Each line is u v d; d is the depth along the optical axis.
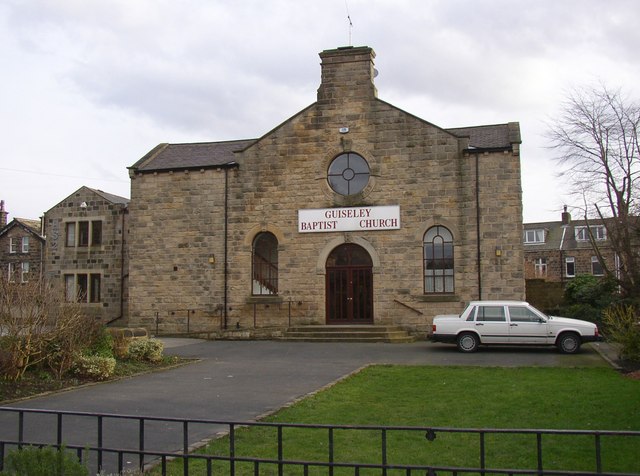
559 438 9.59
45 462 5.83
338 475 7.95
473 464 8.34
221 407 11.91
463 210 24.98
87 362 15.30
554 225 56.34
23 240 45.56
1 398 12.81
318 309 26.05
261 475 7.89
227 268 27.11
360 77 26.39
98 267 33.47
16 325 14.38
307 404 11.91
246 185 27.19
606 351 20.34
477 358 19.11
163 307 27.64
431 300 24.95
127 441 9.51
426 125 25.55
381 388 13.70
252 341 24.83
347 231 25.98
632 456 8.58
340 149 26.31
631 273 28.17
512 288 24.31
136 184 28.41
